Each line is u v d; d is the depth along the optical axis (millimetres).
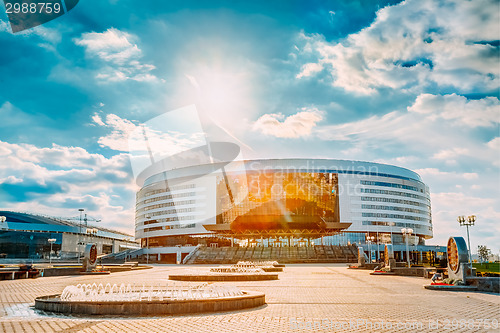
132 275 40125
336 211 117438
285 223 110562
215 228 117688
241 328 11000
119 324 11555
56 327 11094
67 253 114562
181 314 13367
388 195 124938
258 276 31656
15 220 107438
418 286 25781
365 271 47406
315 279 32750
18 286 26234
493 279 22188
